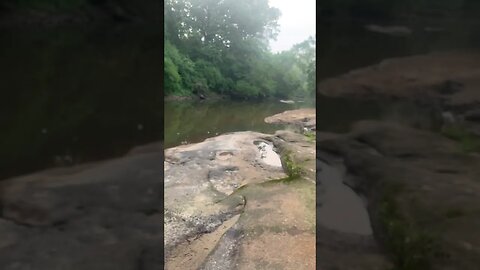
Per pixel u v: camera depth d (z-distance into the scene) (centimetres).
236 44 4156
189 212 632
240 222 547
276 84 4331
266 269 429
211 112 2884
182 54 3716
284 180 741
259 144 1325
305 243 482
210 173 922
